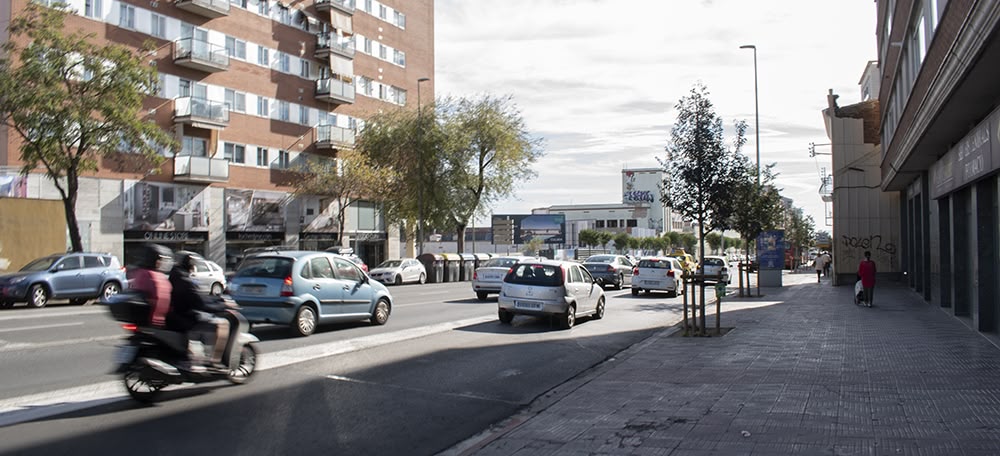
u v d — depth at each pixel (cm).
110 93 2414
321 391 858
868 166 3306
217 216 3938
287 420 719
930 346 1212
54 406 747
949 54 1046
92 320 1551
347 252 3603
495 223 6197
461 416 775
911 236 2859
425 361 1100
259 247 4225
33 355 1056
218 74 3978
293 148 4509
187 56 3662
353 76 5009
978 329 1400
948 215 1864
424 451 641
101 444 611
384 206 4612
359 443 653
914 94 1688
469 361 1123
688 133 1546
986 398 788
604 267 3164
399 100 5553
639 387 905
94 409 736
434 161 4509
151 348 759
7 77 2286
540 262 1666
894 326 1538
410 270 3878
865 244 3297
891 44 2230
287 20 4503
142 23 3541
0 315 1692
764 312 1950
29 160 2470
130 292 761
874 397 805
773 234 3322
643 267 2777
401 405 809
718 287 1453
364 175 4197
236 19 4109
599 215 14012
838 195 3338
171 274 801
